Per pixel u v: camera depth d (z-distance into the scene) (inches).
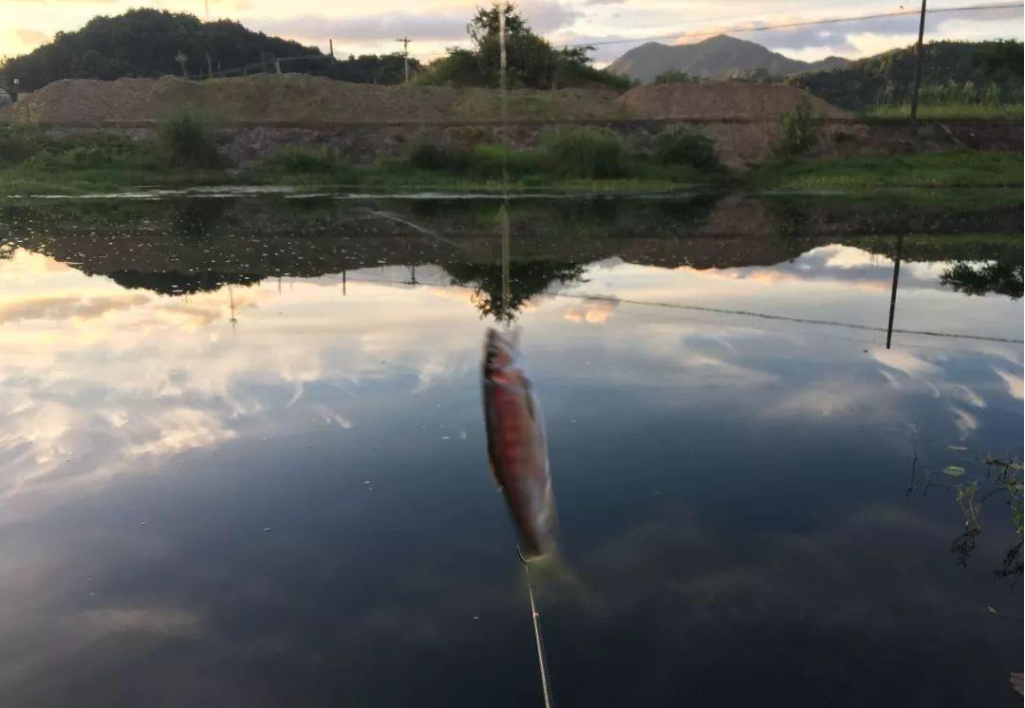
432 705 130.2
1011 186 1111.6
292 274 484.1
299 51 4261.8
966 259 527.8
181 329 344.8
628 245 604.1
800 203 931.3
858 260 527.5
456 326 349.4
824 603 153.6
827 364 288.8
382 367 288.2
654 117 1561.3
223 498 195.8
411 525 183.2
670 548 171.3
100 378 277.4
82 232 677.3
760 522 181.0
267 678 137.2
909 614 149.7
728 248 587.8
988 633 144.6
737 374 277.9
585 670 137.5
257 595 159.3
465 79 1902.1
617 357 298.2
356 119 1587.1
